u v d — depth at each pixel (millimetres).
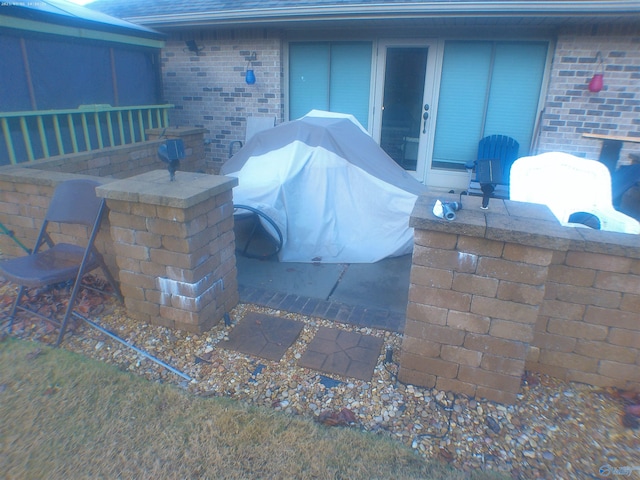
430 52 6324
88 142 5117
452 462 1992
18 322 3023
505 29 5918
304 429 2146
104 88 5488
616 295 2246
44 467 1942
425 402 2357
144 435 2109
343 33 6562
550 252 1993
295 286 3707
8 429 2141
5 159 4328
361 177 4402
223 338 2900
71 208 3064
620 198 4656
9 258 3955
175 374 2549
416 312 2307
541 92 6090
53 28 4621
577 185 3617
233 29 6883
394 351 2789
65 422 2184
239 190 4223
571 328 2381
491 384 2326
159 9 6938
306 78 7008
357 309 3273
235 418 2209
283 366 2633
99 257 3059
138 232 2770
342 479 1897
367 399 2375
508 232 1981
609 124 5781
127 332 2934
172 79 7555
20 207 3635
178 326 2941
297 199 4301
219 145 7602
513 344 2205
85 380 2465
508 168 6156
